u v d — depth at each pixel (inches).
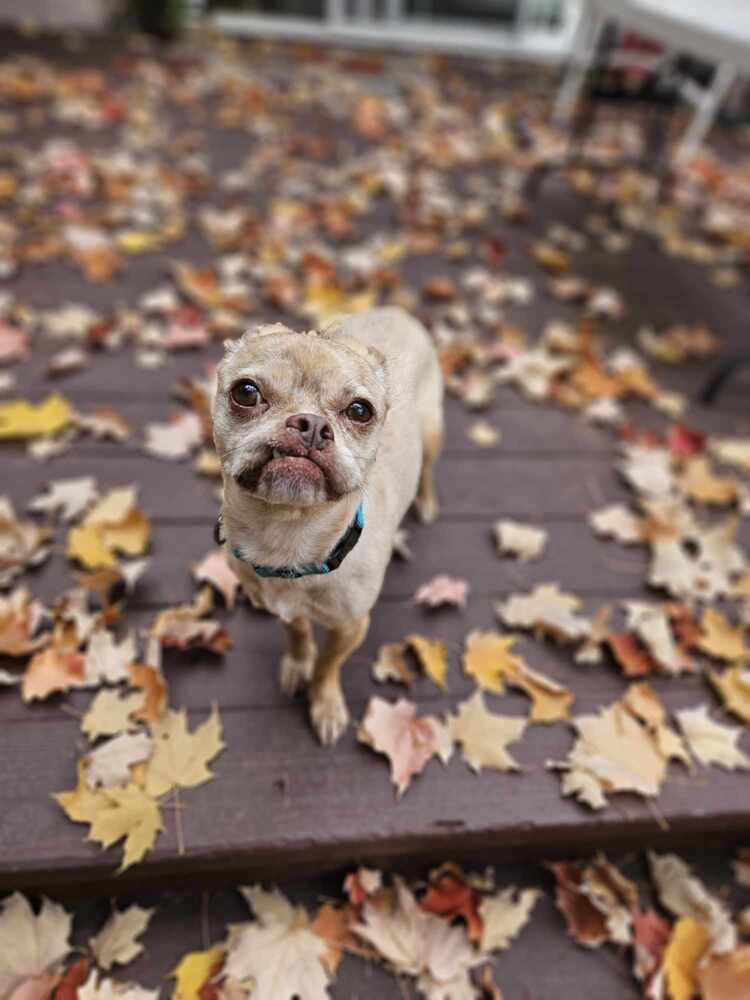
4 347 32.2
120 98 58.8
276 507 15.6
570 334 38.9
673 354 39.0
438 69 77.1
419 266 43.1
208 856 18.5
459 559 26.7
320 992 17.9
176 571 24.6
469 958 19.0
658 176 58.6
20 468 27.6
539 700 22.4
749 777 21.5
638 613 25.3
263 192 48.6
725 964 19.3
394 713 21.2
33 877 18.0
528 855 21.1
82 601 23.1
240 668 22.4
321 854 19.2
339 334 18.6
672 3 43.4
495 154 58.6
